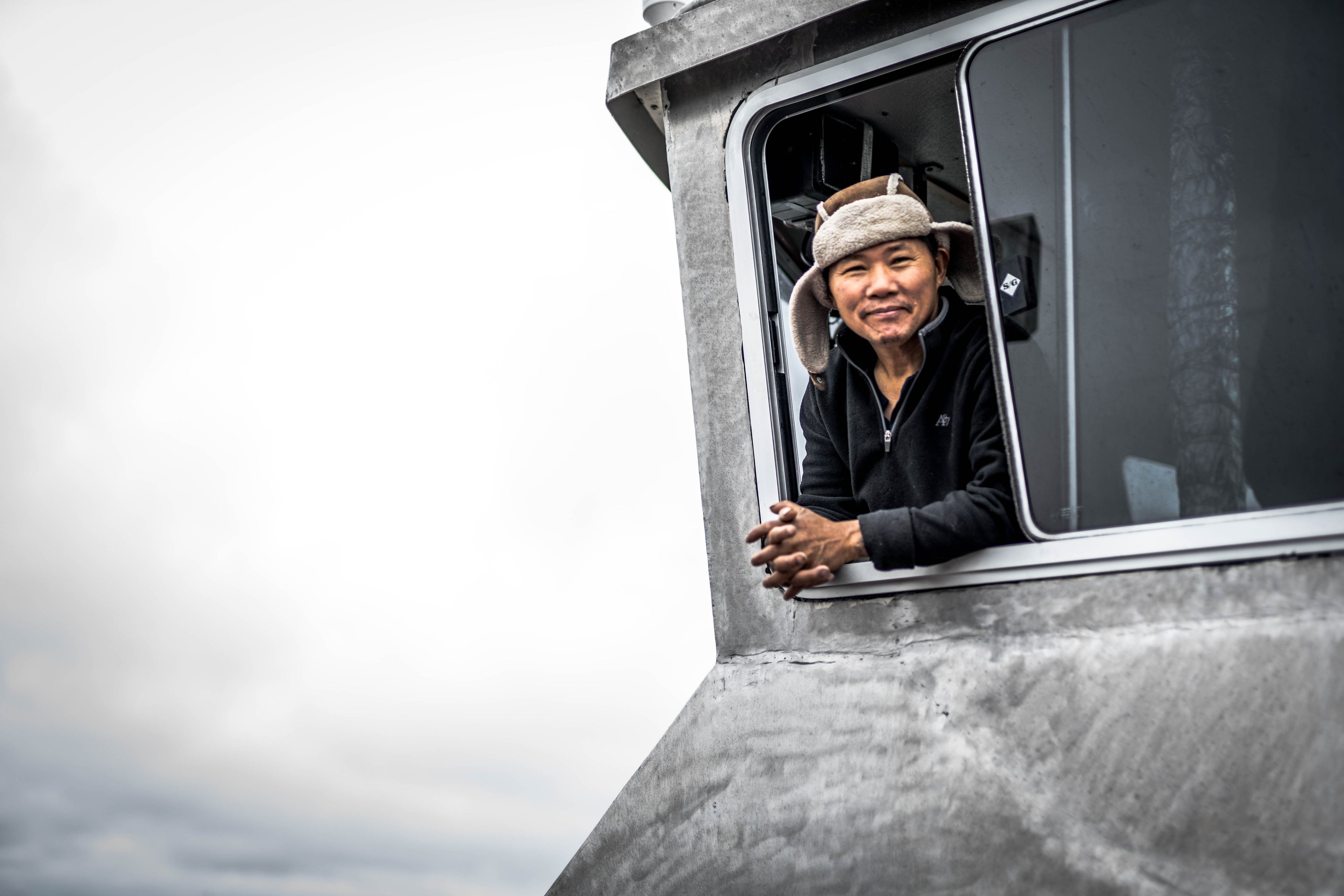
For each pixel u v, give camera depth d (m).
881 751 1.80
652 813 2.00
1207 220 1.68
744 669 2.01
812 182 2.23
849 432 2.01
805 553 1.85
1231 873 1.49
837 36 2.04
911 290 1.88
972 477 1.89
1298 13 1.64
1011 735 1.70
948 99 2.23
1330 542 1.55
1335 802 1.45
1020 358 1.77
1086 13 1.79
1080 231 1.76
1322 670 1.51
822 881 1.78
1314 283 1.60
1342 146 1.60
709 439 2.14
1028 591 1.76
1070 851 1.60
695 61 2.16
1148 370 1.69
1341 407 1.57
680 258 2.21
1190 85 1.71
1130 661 1.64
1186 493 1.65
